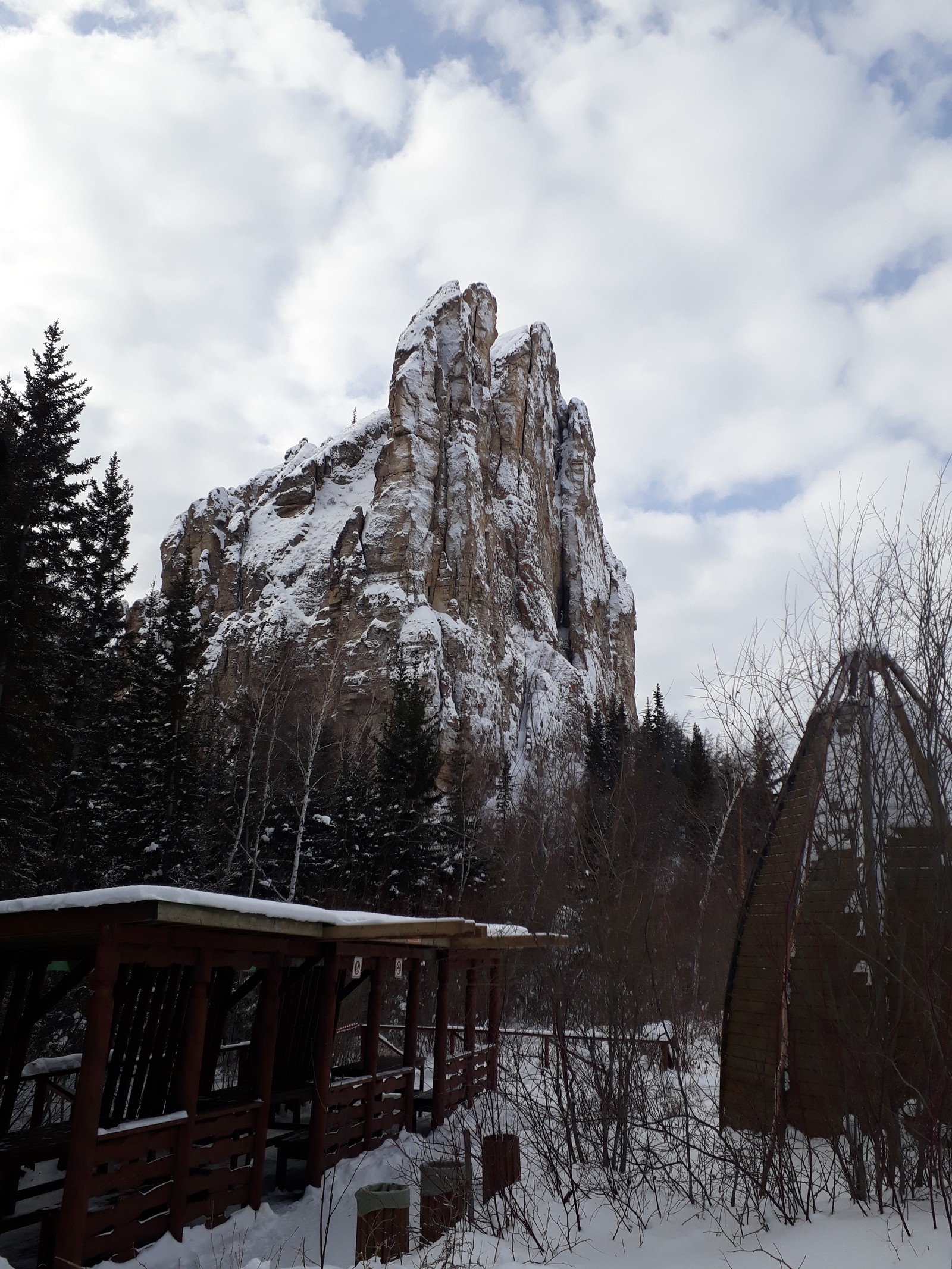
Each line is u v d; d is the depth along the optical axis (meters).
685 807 20.86
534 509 141.88
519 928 15.41
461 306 136.00
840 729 8.84
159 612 39.91
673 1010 14.41
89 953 9.73
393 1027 21.81
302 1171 11.37
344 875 36.97
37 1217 7.93
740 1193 8.26
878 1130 6.96
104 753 31.52
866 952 7.71
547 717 104.38
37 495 26.75
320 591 109.50
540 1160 10.32
